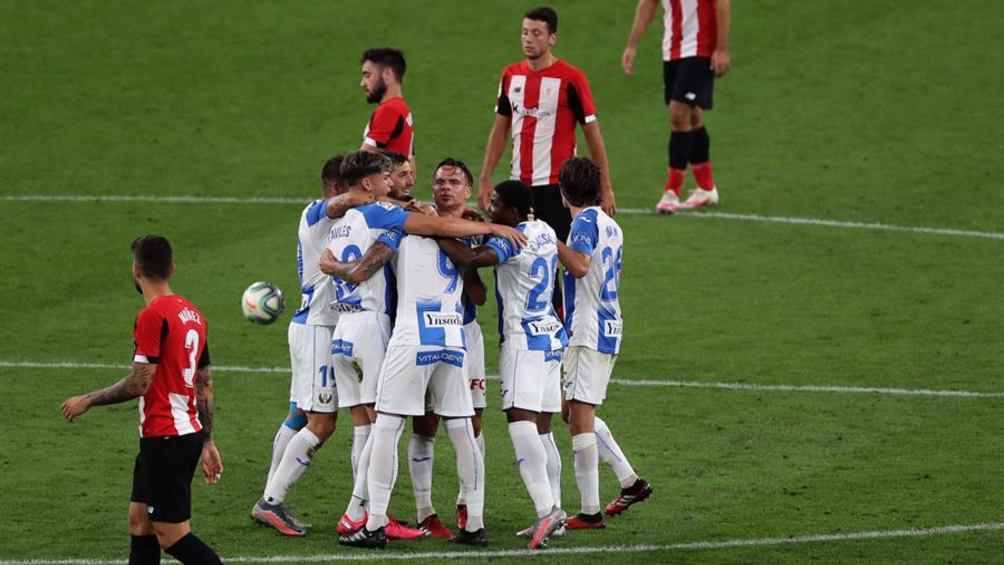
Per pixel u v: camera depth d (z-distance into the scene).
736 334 50.16
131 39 83.75
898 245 59.31
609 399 44.34
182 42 83.44
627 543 33.06
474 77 79.00
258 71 80.12
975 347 48.22
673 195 63.12
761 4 87.50
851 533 33.31
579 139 72.50
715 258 58.00
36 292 54.78
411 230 32.47
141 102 76.50
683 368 47.06
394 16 86.69
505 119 45.56
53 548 32.25
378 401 32.59
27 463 38.56
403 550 32.62
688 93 61.38
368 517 32.78
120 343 49.75
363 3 88.50
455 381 32.88
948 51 81.19
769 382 45.59
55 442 40.41
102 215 63.00
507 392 33.53
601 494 37.22
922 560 31.52
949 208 63.34
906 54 80.94
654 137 72.44
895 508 35.03
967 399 43.56
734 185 66.62
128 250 59.22
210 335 50.50
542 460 33.22
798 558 31.77
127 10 87.31
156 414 28.44
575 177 34.91
